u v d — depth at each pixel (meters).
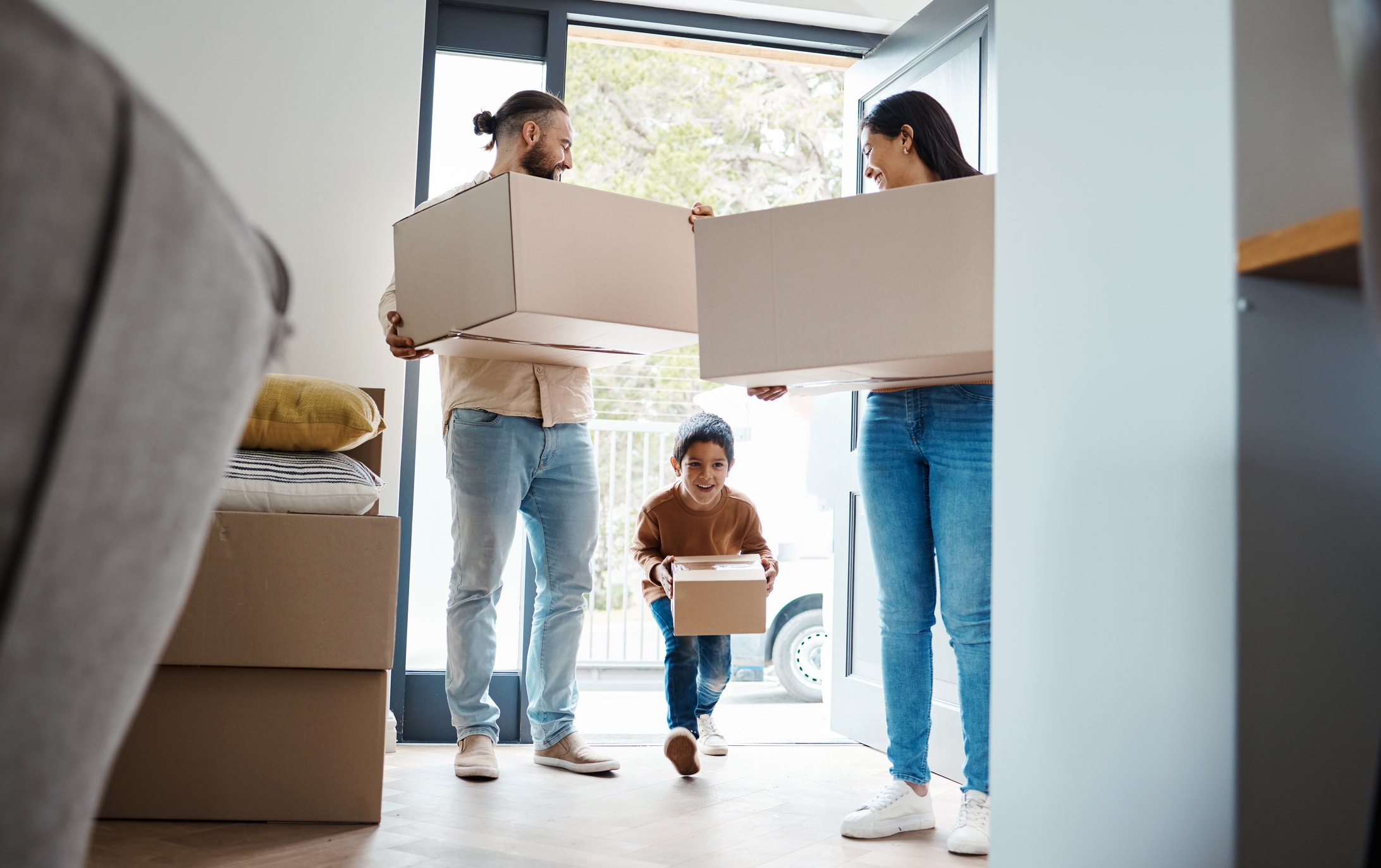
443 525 2.54
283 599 1.61
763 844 1.59
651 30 2.77
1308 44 0.73
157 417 0.35
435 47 2.59
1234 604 0.67
